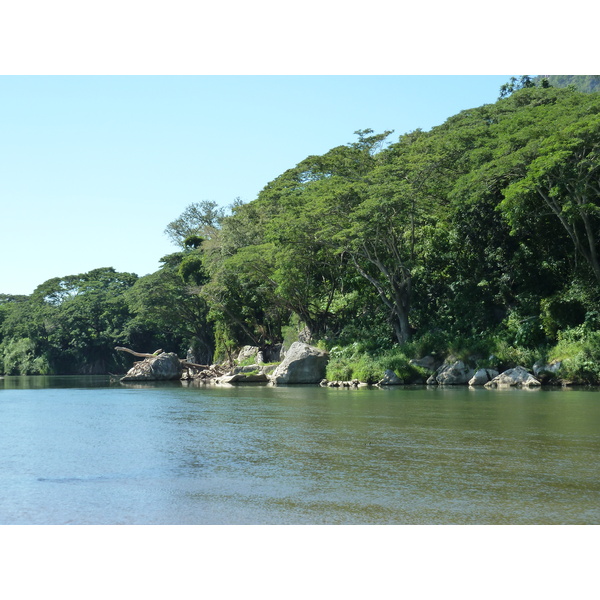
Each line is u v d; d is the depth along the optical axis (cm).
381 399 2761
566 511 838
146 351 10925
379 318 5109
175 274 8119
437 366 4100
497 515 824
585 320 3691
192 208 10388
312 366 4622
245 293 6306
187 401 2877
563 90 4947
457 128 4919
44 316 11244
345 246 4394
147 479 1070
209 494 960
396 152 4709
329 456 1267
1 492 989
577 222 4016
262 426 1798
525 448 1324
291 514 847
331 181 4634
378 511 852
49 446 1470
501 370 3778
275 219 4875
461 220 4562
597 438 1460
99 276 12200
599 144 3256
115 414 2284
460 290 4603
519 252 4303
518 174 3712
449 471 1095
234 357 6888
